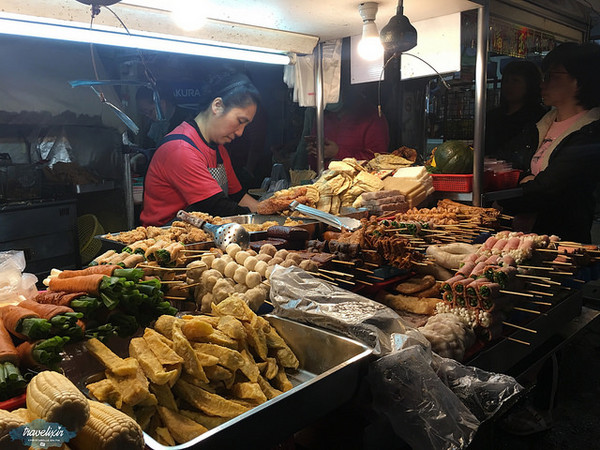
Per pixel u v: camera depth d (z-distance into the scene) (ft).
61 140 14.60
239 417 4.02
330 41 13.55
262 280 6.91
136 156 15.84
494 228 11.87
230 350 4.88
